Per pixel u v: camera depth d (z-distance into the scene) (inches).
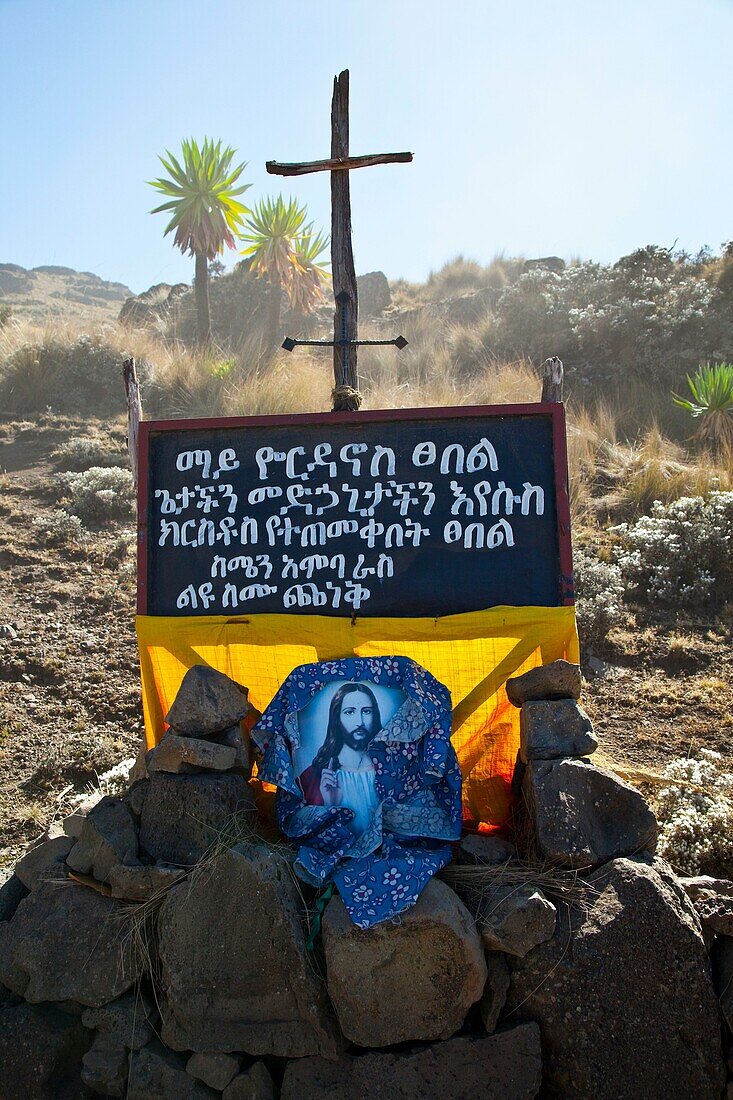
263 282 889.5
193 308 878.4
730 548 322.0
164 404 542.9
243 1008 137.6
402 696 162.9
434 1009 134.2
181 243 714.8
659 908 137.2
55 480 434.0
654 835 149.3
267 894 139.1
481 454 180.7
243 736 164.4
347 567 180.4
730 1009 134.6
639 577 325.4
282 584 181.8
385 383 536.7
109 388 567.5
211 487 188.1
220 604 183.3
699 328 591.8
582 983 134.4
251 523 185.0
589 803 149.6
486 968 136.6
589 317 610.9
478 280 995.3
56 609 319.3
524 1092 130.9
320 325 853.2
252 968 137.6
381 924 135.0
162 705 186.9
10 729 249.9
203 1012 137.9
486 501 179.2
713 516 335.6
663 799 195.0
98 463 456.4
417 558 179.0
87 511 397.7
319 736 160.9
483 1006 137.3
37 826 212.2
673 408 508.7
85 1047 144.3
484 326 653.3
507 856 153.9
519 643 171.9
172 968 139.3
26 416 536.1
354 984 134.3
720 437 447.8
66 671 278.1
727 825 181.9
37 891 153.3
